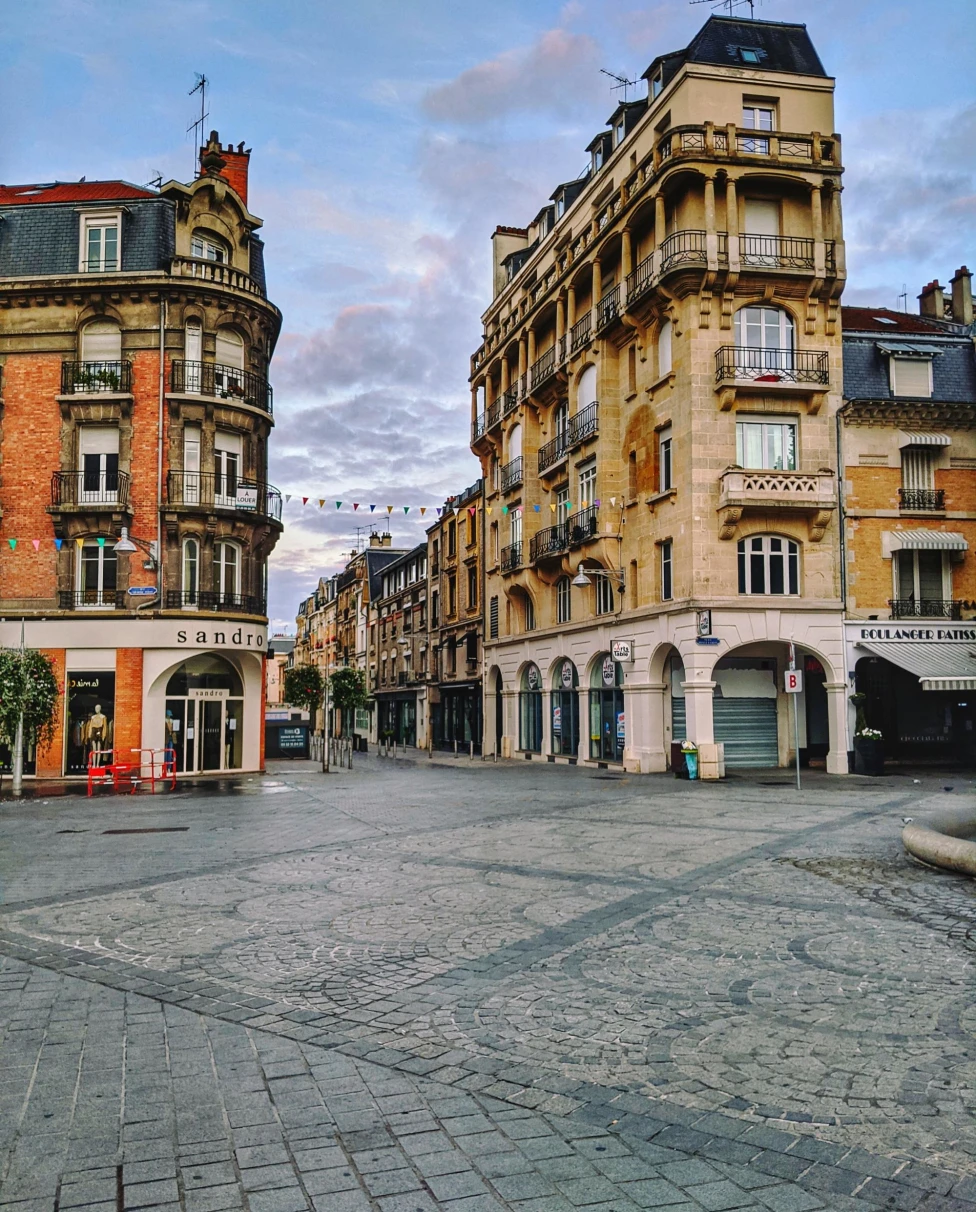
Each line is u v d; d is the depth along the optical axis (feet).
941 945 21.93
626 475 95.96
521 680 127.44
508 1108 13.66
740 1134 12.71
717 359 82.99
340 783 83.25
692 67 83.71
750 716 88.22
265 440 101.40
